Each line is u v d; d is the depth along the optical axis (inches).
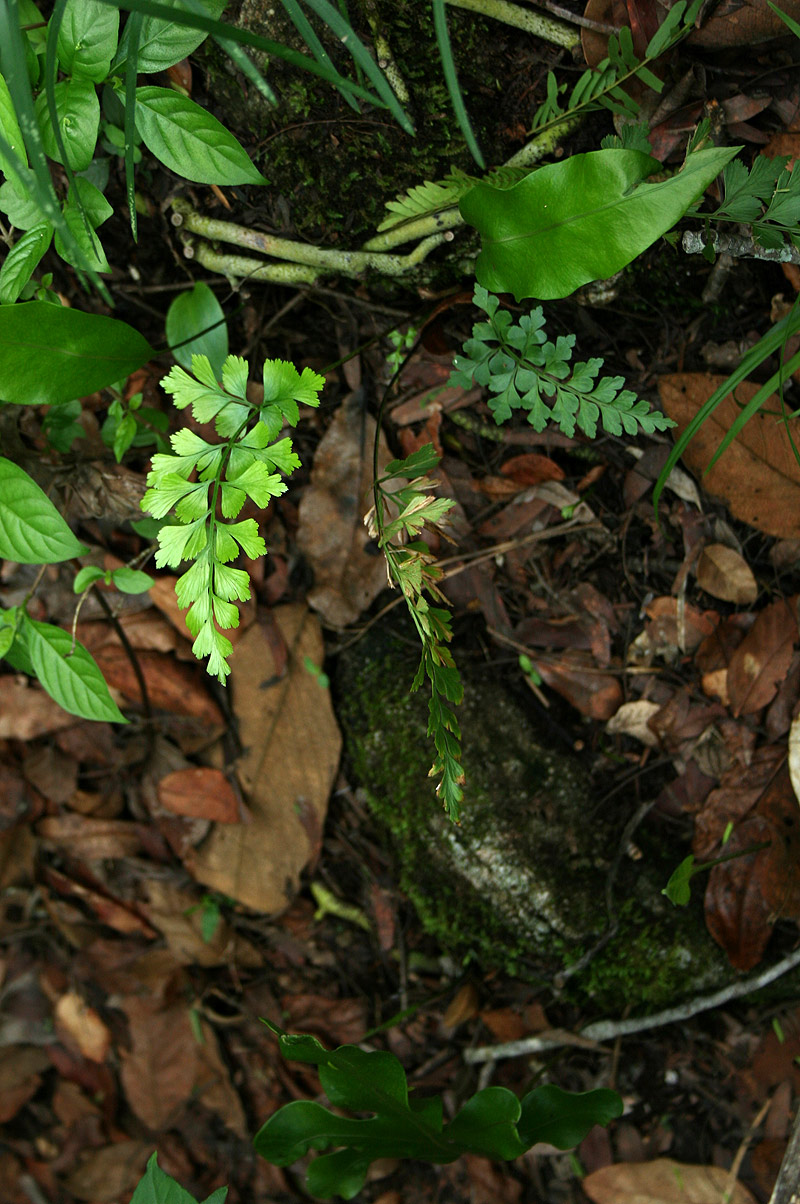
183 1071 39.6
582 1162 37.4
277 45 26.9
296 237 33.2
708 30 30.6
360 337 34.7
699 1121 36.9
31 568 36.1
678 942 35.6
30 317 28.5
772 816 34.8
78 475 34.1
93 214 29.8
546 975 36.6
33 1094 41.1
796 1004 36.2
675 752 35.5
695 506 34.5
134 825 38.4
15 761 38.4
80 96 29.3
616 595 35.3
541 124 31.6
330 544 35.6
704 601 34.9
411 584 29.1
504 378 30.4
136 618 36.3
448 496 35.3
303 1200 39.4
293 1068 39.2
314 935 38.6
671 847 35.9
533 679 35.9
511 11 31.0
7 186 29.6
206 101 32.4
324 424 35.5
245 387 29.0
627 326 33.6
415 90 31.7
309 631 36.3
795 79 31.0
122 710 37.5
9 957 40.3
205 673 36.9
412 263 32.7
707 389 33.3
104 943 39.5
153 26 29.4
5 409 33.3
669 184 28.3
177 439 28.8
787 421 31.6
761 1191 36.3
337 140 32.2
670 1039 36.9
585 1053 37.2
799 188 29.1
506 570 35.6
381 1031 38.2
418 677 28.7
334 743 36.8
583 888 35.7
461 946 37.3
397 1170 38.7
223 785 37.4
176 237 34.0
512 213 28.9
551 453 34.9
